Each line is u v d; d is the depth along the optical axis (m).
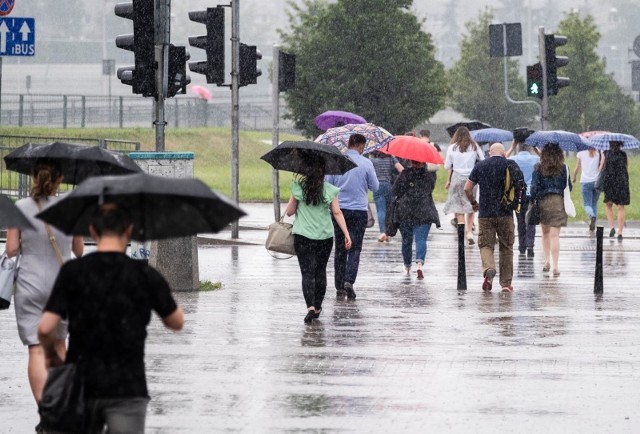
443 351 31.64
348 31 107.56
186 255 42.84
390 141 47.88
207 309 38.75
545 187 48.59
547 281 46.91
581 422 23.81
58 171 23.48
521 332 34.69
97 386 16.83
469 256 55.78
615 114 184.75
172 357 30.66
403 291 43.59
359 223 41.12
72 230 18.30
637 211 84.25
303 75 107.50
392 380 27.89
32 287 23.22
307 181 35.78
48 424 16.92
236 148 60.75
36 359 23.27
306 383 27.52
